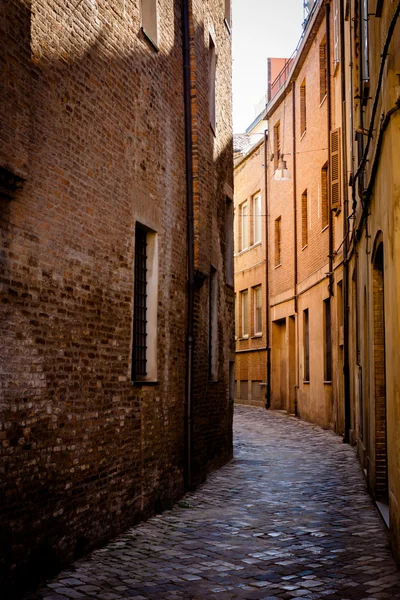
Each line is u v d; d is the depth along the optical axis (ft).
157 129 34.09
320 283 72.69
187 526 29.91
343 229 60.39
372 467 34.99
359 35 38.17
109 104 27.76
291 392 89.10
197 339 40.88
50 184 22.56
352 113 47.80
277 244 94.63
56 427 22.70
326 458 51.39
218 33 48.49
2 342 19.54
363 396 42.39
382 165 26.78
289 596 20.56
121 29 29.30
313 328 76.33
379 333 33.91
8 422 19.71
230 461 50.08
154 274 33.63
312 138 76.38
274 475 43.96
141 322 32.96
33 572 20.89
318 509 33.53
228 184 51.62
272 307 96.02
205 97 42.75
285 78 95.45
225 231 50.31
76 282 24.40
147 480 31.55
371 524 30.19
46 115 22.39
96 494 25.85
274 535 28.25
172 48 37.19
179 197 37.86
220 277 48.16
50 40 22.77
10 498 19.65
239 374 111.65
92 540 25.44
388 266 25.43
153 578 22.22
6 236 19.88
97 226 26.32
